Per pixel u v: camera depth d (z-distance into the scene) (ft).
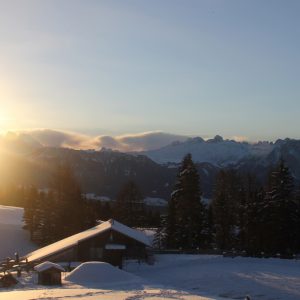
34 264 198.18
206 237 278.05
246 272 186.50
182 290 149.18
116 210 371.56
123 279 164.35
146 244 231.71
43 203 326.65
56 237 315.17
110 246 219.20
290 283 165.27
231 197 295.28
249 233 254.88
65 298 123.13
